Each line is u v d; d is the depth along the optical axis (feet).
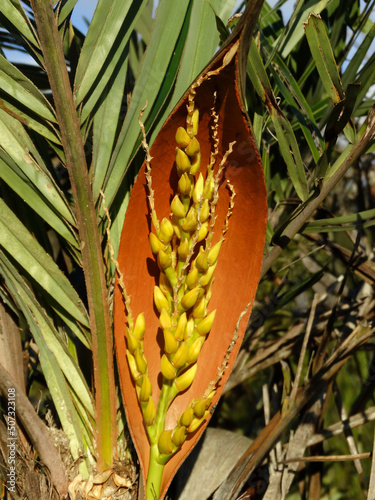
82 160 1.50
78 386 1.60
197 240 1.47
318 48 1.56
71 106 1.48
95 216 1.53
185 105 1.42
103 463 1.57
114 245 1.70
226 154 1.40
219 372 1.47
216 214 1.54
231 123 1.43
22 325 1.72
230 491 1.71
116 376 1.64
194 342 1.49
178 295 1.50
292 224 1.69
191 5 1.63
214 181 1.44
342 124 1.56
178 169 1.45
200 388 1.55
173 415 1.55
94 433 1.59
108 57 1.54
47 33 1.45
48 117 1.50
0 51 1.76
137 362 1.46
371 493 1.65
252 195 1.48
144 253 1.54
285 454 1.89
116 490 1.55
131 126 1.59
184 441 1.51
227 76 1.36
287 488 1.85
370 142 1.62
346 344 1.86
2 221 1.57
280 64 1.74
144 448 1.51
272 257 1.69
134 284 1.54
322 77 1.57
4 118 1.54
